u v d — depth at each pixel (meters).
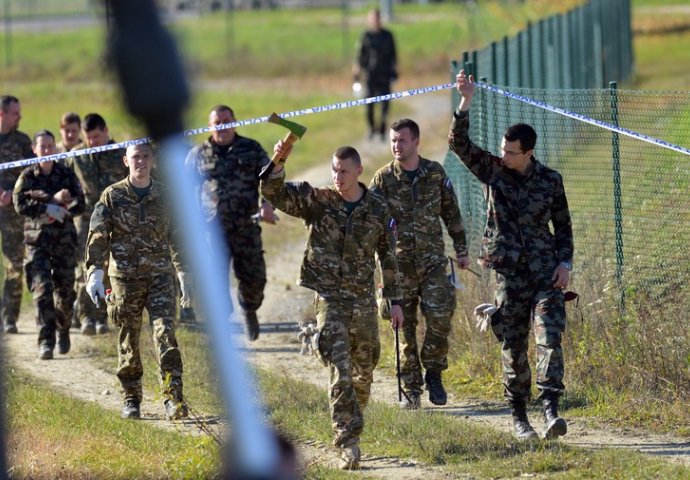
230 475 24.09
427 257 30.39
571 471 23.80
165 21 13.61
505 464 24.44
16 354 38.16
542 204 26.05
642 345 30.53
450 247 41.09
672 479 22.97
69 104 114.00
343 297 25.47
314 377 34.62
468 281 36.69
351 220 25.36
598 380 30.80
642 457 24.72
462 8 177.38
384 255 26.28
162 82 13.53
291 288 48.44
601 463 24.16
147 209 29.48
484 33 145.50
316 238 25.48
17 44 181.75
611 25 100.62
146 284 29.67
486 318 26.59
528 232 26.14
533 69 61.94
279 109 111.31
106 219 29.27
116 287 29.66
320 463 24.86
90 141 39.53
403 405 30.52
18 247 41.22
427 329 30.48
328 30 194.38
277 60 152.75
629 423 28.33
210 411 29.08
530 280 26.17
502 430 28.16
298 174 75.12
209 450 24.36
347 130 95.50
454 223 31.12
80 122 40.88
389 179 30.33
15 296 41.50
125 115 13.62
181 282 29.42
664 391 29.41
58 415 29.30
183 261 29.61
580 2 121.12
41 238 37.69
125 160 30.30
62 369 36.44
